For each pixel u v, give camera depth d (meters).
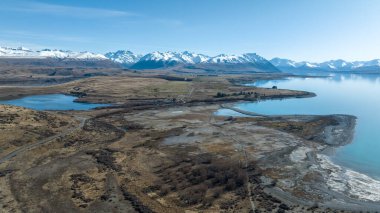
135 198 69.25
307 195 74.19
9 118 118.25
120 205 66.25
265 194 73.88
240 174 84.06
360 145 117.00
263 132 134.25
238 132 134.00
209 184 78.75
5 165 86.31
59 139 111.00
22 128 113.19
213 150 107.81
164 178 83.06
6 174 80.62
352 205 69.56
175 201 69.56
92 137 120.06
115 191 73.06
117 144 113.44
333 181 82.94
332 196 74.06
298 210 66.50
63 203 66.19
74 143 110.75
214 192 74.56
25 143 103.38
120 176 82.44
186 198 70.69
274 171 89.12
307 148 111.94
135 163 93.69
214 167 89.50
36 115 129.62
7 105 133.88
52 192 71.31
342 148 113.06
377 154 106.38
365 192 76.69
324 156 103.81
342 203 70.50
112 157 97.62
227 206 67.50
